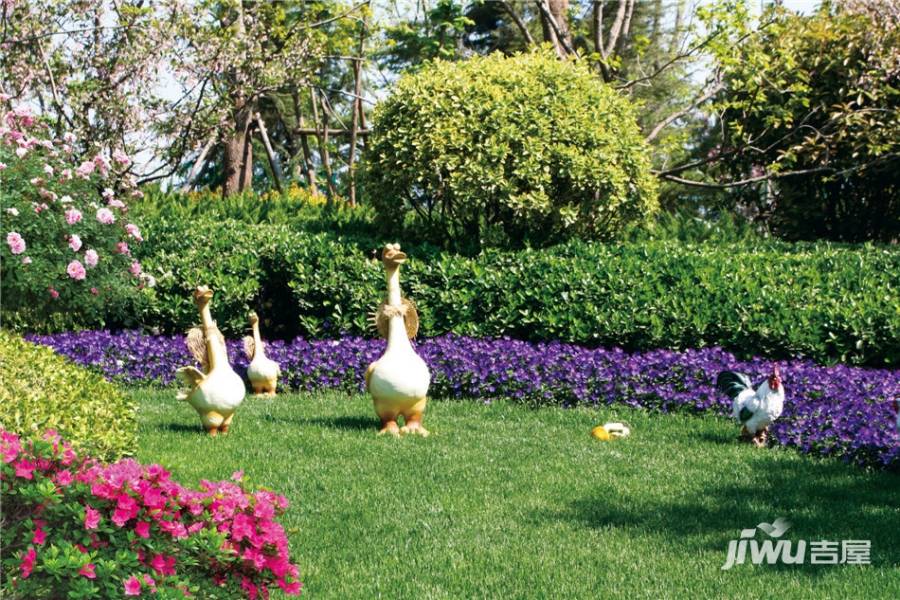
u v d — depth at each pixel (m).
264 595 4.02
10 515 3.68
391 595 4.69
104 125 14.02
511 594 4.74
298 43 16.06
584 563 5.20
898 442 7.15
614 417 8.80
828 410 7.96
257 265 11.37
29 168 9.72
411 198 12.02
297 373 10.06
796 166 16.56
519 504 6.23
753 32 14.71
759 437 7.92
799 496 6.46
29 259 9.26
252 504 4.02
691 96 19.58
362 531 5.62
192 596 3.66
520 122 11.47
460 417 8.75
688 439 8.05
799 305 9.91
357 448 7.44
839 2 16.08
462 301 10.62
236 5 15.61
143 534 3.68
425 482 6.62
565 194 11.79
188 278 11.05
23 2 13.68
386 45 21.31
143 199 13.95
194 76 14.38
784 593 4.80
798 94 15.91
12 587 3.41
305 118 26.47
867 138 15.14
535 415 8.90
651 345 9.94
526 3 25.94
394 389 7.80
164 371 10.19
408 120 11.69
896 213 16.72
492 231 11.60
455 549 5.37
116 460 5.71
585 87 12.00
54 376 6.49
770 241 14.12
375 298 10.83
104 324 10.91
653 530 5.77
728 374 8.40
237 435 7.82
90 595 3.40
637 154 11.94
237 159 17.50
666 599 4.70
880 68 14.88
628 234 12.98
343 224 12.97
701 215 21.59
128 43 14.09
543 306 10.45
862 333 9.29
